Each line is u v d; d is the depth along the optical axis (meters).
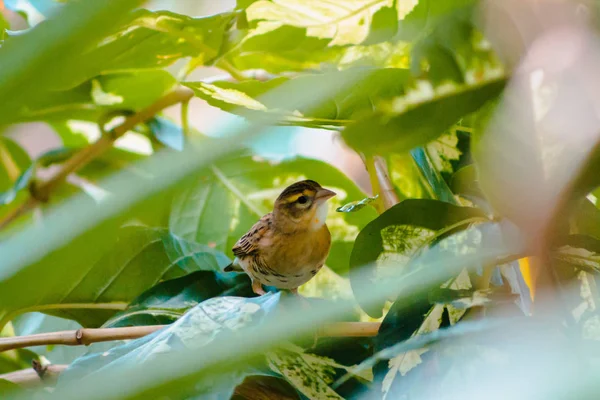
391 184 4.50
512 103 4.33
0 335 4.57
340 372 4.42
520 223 4.38
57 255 1.42
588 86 4.06
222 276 4.52
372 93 4.11
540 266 4.39
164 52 4.44
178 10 4.41
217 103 4.38
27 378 4.47
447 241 4.41
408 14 4.41
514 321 4.38
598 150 4.16
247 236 4.56
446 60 4.27
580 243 4.38
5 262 1.39
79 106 4.52
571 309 4.38
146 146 4.62
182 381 1.91
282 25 4.42
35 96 1.46
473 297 4.39
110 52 4.42
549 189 4.36
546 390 1.90
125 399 1.78
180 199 4.57
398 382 4.39
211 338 4.40
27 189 4.51
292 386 4.43
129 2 1.34
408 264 4.41
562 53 4.06
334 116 4.20
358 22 4.42
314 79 3.36
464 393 2.63
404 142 4.01
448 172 4.45
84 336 4.45
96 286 4.51
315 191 4.55
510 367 3.05
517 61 4.23
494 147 4.37
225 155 1.70
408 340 4.39
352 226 4.57
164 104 4.51
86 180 4.58
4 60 1.33
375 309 4.39
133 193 1.51
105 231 1.46
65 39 1.32
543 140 4.33
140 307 4.49
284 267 4.55
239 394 4.44
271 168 4.58
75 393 1.73
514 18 4.19
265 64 4.46
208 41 4.43
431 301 4.39
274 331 2.03
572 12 4.00
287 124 4.37
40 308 4.50
